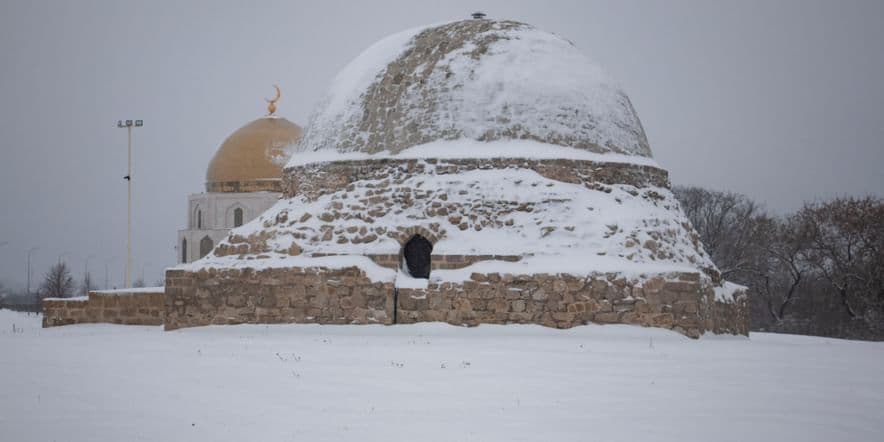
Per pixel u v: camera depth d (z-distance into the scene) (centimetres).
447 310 3134
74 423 1788
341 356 2558
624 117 3684
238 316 3297
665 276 3041
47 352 2709
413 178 3422
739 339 3388
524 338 2911
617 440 1661
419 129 3494
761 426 1767
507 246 3225
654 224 3381
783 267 7012
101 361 2514
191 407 1920
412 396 2025
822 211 6369
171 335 3148
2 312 5466
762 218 7019
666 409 1905
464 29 3719
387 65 3669
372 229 3350
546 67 3612
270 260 3347
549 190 3353
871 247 6138
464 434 1697
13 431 1728
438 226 3312
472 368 2361
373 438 1669
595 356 2555
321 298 3225
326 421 1795
